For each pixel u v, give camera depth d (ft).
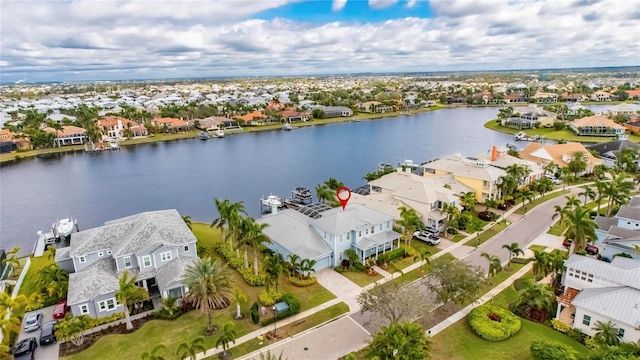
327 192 263.70
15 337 139.85
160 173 433.07
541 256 160.35
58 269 170.81
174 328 143.13
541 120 639.35
